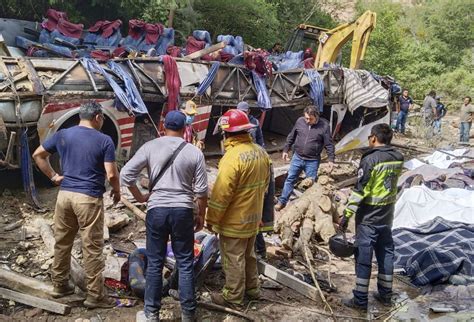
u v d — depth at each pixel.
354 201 5.01
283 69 10.96
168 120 4.36
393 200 5.16
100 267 4.55
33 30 9.52
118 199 4.60
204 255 5.13
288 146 7.60
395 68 27.50
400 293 5.63
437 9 36.19
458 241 6.61
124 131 7.80
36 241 5.89
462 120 16.41
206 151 9.90
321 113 11.39
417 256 6.17
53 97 7.02
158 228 4.26
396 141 15.65
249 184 4.53
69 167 4.40
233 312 4.76
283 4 22.61
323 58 12.80
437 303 5.41
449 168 10.24
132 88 7.75
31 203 6.93
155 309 4.37
